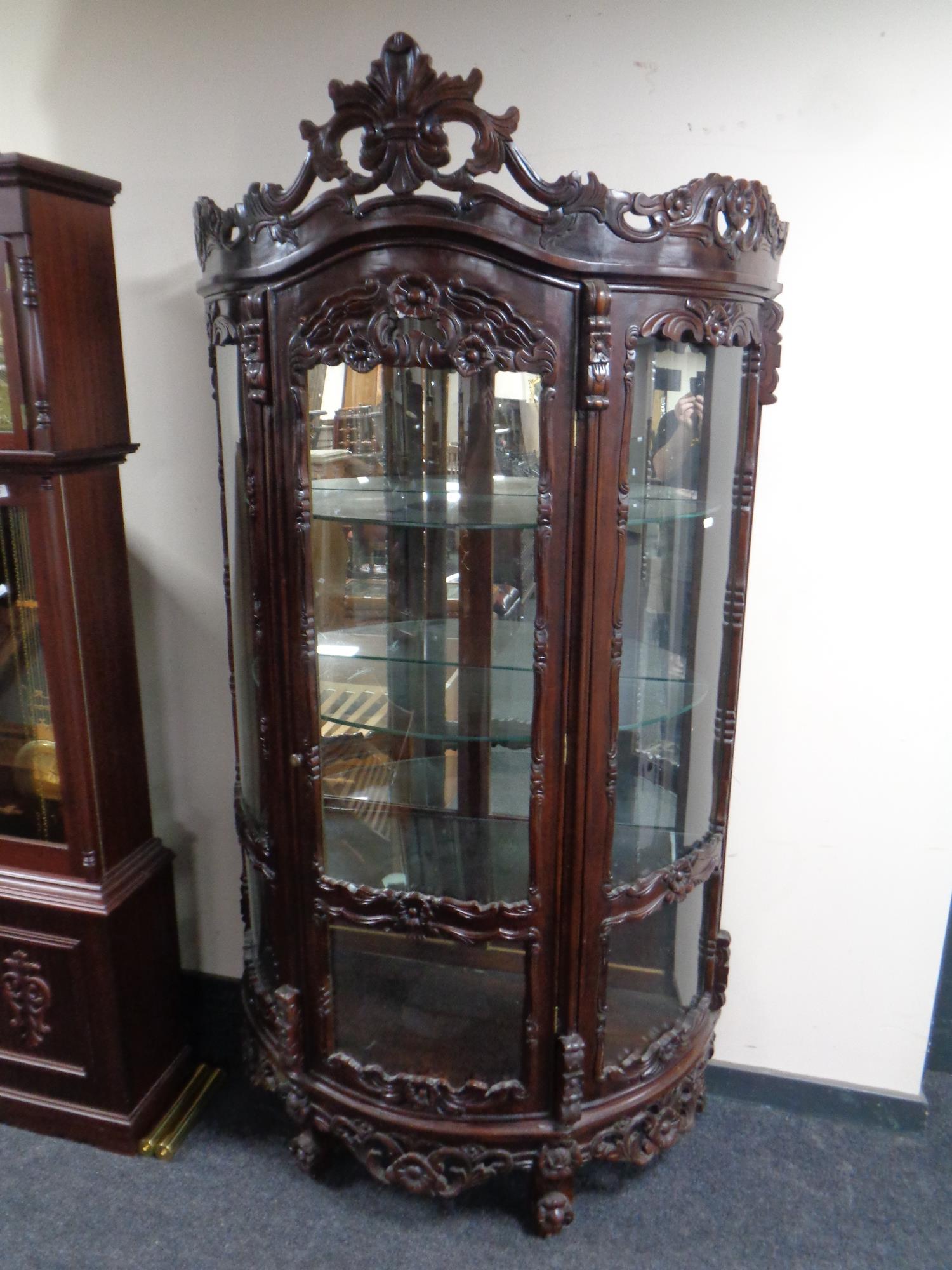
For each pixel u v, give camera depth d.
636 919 1.25
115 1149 1.57
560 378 1.03
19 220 1.22
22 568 1.38
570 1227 1.43
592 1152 1.31
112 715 1.50
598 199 0.99
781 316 1.21
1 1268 1.34
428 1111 1.29
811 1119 1.67
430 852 1.27
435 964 1.31
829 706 1.50
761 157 1.31
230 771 1.77
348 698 1.25
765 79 1.28
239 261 1.14
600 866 1.20
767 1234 1.42
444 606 1.21
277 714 1.24
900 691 1.46
